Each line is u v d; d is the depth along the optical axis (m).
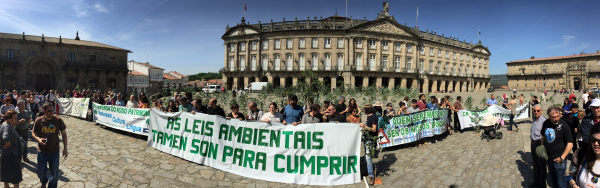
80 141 9.23
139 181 5.88
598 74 76.88
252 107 8.17
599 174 3.31
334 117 6.98
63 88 43.97
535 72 91.00
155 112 8.49
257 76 54.22
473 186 5.67
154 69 72.62
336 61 52.25
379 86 53.97
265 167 6.19
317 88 14.25
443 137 10.58
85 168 6.49
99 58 47.53
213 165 6.79
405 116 8.76
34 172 6.35
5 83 39.84
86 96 23.06
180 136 7.61
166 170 6.58
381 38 54.16
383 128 8.19
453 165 6.99
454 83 68.44
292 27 53.75
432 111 9.74
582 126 4.86
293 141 6.05
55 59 43.38
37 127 5.04
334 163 5.89
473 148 8.70
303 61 52.66
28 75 41.47
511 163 7.04
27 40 40.84
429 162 7.27
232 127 6.66
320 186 5.84
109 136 10.19
